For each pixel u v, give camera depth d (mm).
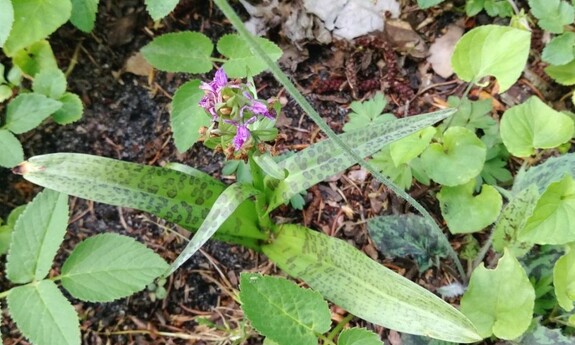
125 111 316
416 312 224
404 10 322
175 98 271
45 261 233
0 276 292
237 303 287
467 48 274
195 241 210
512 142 270
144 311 288
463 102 297
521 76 315
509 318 232
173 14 327
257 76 319
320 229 293
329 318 218
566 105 311
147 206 229
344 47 320
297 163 234
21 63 297
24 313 228
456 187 270
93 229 300
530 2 298
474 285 240
